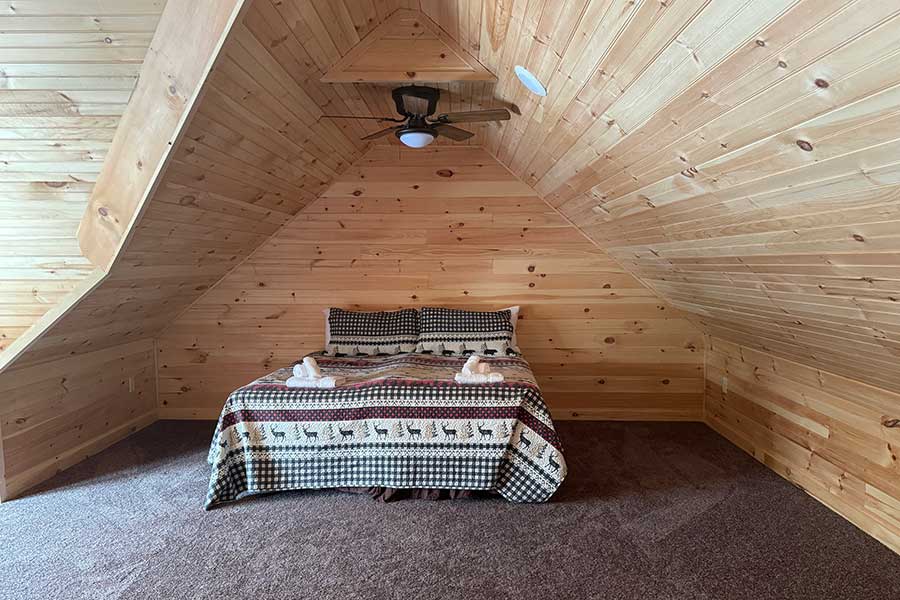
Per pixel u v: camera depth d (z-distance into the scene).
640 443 3.46
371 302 3.98
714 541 2.27
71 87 1.91
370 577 2.02
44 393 2.92
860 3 0.78
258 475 2.66
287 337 4.00
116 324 3.20
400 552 2.19
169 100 1.84
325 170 3.49
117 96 1.94
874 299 1.60
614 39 1.32
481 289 3.94
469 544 2.25
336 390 2.70
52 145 2.06
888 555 2.15
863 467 2.37
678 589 1.94
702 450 3.33
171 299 3.53
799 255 1.66
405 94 2.44
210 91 1.82
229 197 2.73
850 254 1.45
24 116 1.98
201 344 4.01
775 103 1.12
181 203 2.38
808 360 2.67
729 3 0.95
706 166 1.56
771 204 1.50
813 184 1.28
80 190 2.20
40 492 2.76
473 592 1.93
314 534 2.34
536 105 2.21
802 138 1.16
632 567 2.08
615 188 2.35
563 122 2.12
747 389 3.33
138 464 3.15
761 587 1.95
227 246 3.41
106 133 2.03
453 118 2.37
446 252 3.92
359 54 2.24
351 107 2.72
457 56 2.23
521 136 2.81
